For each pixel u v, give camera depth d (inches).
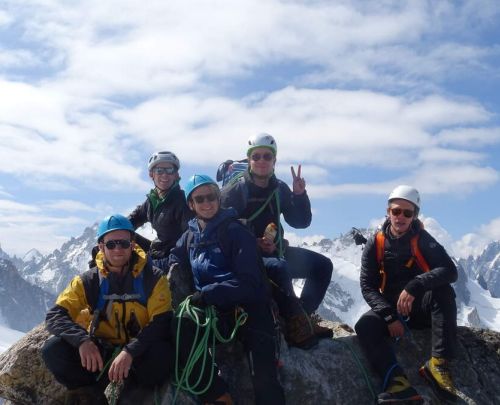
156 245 193.6
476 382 181.6
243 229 162.7
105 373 158.2
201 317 158.6
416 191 178.4
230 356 170.6
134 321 155.3
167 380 156.9
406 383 166.7
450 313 175.6
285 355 171.8
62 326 150.9
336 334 212.2
